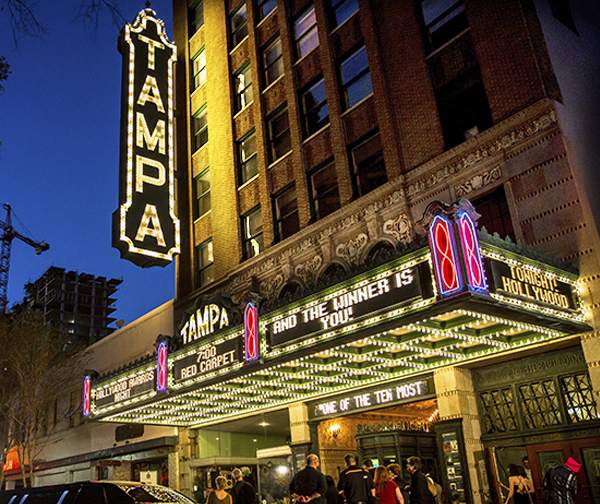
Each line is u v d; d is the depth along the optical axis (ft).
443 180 50.80
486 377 47.21
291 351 42.91
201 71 90.53
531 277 35.91
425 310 33.55
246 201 75.20
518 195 44.86
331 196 63.77
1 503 34.63
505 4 49.73
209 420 74.43
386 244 55.21
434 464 53.01
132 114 70.23
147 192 67.77
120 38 74.64
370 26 61.82
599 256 39.60
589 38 53.83
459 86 53.11
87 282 493.77
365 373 52.80
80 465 100.99
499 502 43.09
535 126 44.91
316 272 61.31
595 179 43.73
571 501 32.01
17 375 102.42
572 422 41.06
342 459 61.93
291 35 74.18
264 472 63.72
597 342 38.68
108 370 98.58
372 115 60.49
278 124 73.61
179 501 31.81
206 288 76.54
